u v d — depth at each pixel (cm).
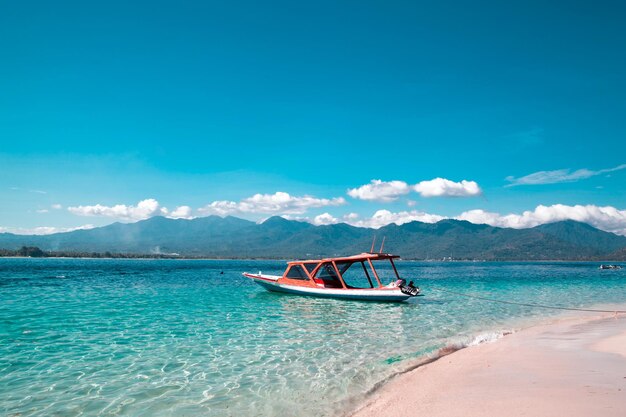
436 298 3359
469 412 793
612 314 2484
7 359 1350
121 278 5900
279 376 1181
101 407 947
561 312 2584
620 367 1119
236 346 1559
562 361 1203
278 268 13075
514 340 1594
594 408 772
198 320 2162
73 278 5678
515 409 791
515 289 4516
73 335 1739
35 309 2500
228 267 13412
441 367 1194
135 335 1753
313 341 1656
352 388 1058
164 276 6706
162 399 998
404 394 960
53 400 990
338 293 3047
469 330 1930
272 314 2389
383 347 1552
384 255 2869
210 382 1128
